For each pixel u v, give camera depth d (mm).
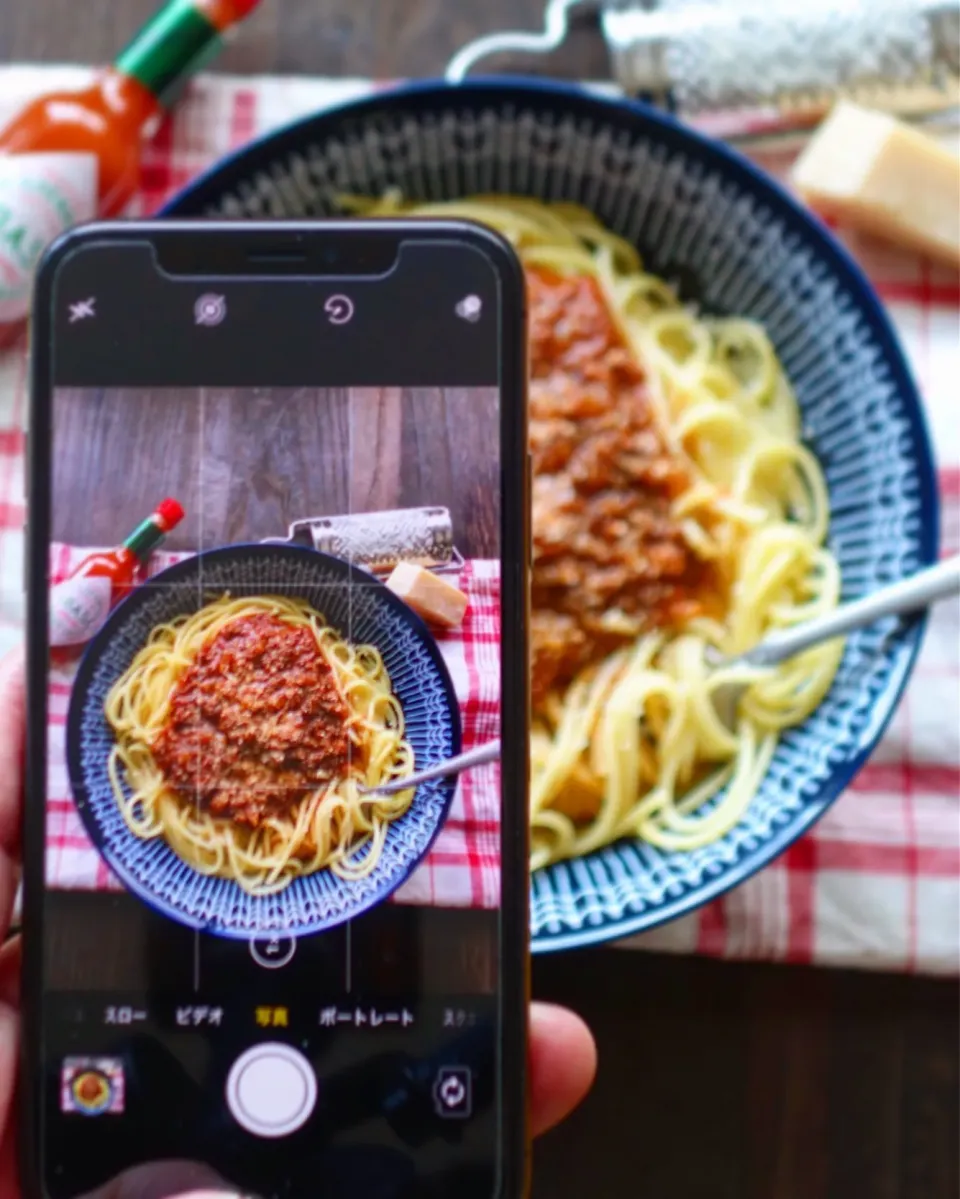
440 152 323
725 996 334
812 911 326
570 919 294
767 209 318
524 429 247
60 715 249
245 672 252
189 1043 248
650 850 321
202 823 251
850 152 333
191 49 323
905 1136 331
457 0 351
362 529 251
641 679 323
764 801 311
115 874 250
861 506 323
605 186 333
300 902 250
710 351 343
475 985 248
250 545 251
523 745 244
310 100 345
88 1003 248
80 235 249
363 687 252
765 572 330
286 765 251
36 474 247
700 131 342
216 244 250
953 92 337
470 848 250
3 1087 266
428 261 250
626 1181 330
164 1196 244
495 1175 244
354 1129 246
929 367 340
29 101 330
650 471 322
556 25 338
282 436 251
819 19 332
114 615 250
